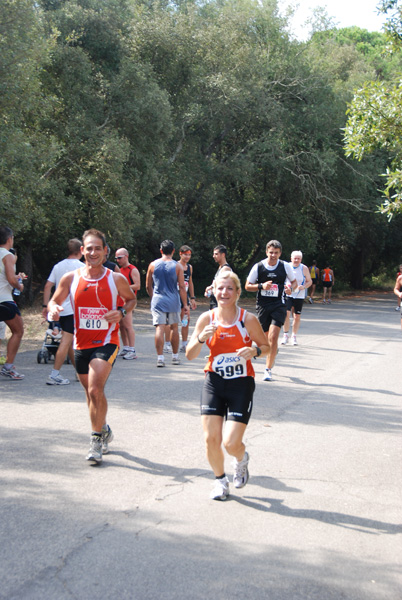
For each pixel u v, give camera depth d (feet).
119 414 22.36
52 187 61.98
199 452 18.21
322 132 97.50
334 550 12.30
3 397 24.68
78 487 15.21
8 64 48.93
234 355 14.65
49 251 79.97
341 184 104.58
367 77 117.29
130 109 69.31
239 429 14.44
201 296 100.63
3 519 13.21
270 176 98.43
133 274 34.45
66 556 11.62
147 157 74.23
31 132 63.05
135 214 68.49
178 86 84.33
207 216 101.81
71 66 66.64
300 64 97.40
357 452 18.88
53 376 27.32
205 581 10.88
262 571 11.34
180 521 13.39
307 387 28.66
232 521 13.50
